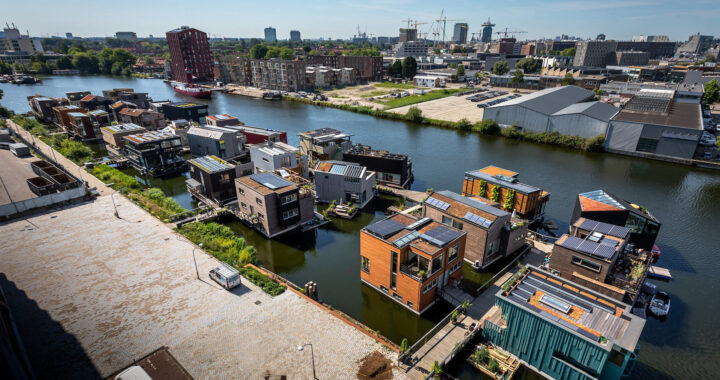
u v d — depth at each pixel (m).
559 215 59.84
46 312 35.00
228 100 171.25
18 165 74.62
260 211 52.03
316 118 134.12
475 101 159.50
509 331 30.62
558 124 102.56
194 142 85.69
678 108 105.50
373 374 28.89
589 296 30.81
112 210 57.16
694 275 44.00
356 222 58.06
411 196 65.62
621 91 160.62
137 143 74.06
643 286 39.12
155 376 28.25
